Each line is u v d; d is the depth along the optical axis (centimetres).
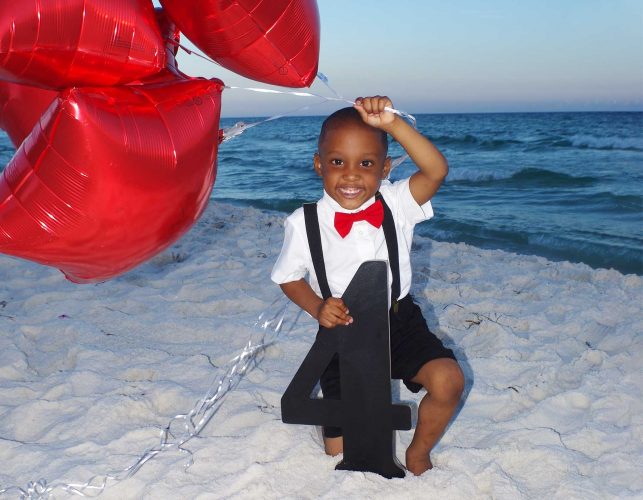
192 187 241
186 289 517
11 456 290
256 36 239
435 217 969
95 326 438
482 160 1933
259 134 4106
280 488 262
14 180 225
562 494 254
